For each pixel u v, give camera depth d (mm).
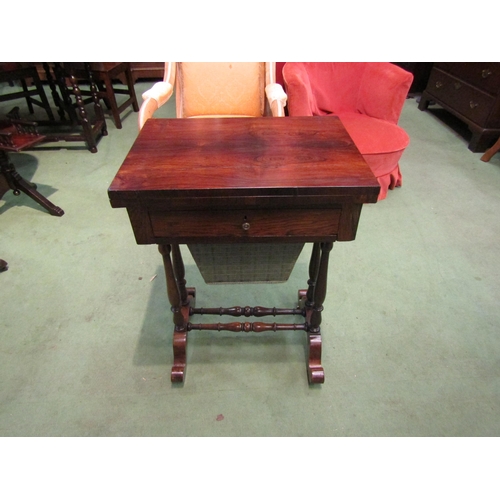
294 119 1073
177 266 1174
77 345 1269
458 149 2557
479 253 1665
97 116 2701
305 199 761
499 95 2232
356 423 1059
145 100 1326
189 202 762
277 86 1532
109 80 2691
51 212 1897
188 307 1282
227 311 1231
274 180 766
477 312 1385
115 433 1038
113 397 1123
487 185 2158
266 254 1078
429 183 2184
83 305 1411
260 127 1024
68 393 1132
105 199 2047
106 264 1602
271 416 1076
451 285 1500
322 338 1290
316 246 1112
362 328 1325
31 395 1125
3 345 1262
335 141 940
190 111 1703
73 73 2477
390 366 1204
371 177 777
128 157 867
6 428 1046
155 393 1134
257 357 1240
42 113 3129
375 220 1878
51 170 2326
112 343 1278
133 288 1485
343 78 2111
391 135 1889
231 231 829
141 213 791
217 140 952
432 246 1707
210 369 1202
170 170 810
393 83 1926
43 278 1526
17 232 1784
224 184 752
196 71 1629
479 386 1146
